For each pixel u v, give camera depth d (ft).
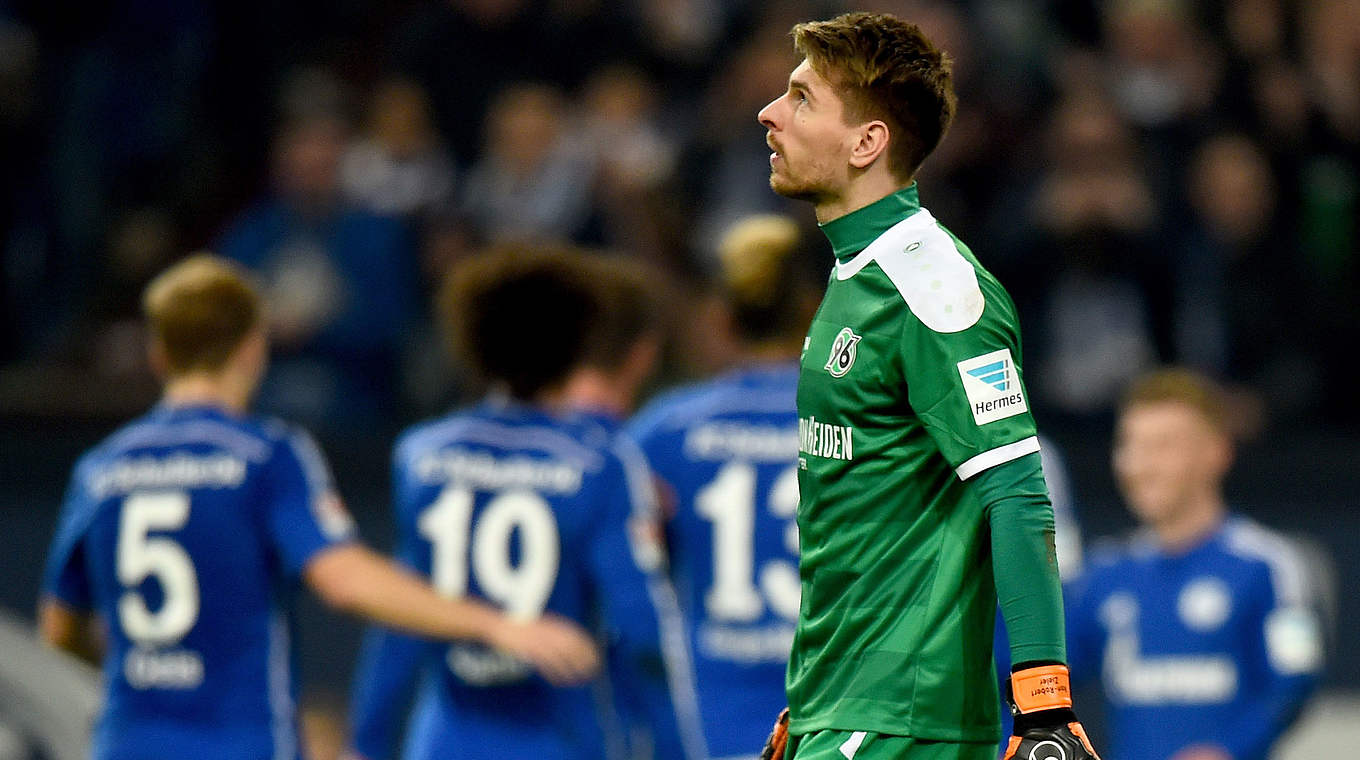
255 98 101.71
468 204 93.15
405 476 50.16
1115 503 85.46
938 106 29.32
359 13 106.11
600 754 48.16
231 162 99.19
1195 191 94.89
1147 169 95.09
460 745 47.50
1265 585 61.11
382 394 89.25
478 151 98.37
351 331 88.53
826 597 29.48
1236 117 98.94
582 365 51.88
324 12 104.58
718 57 103.65
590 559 48.14
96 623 49.26
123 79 99.86
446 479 49.11
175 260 94.53
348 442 82.48
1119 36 100.48
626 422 72.59
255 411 86.07
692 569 52.26
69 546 47.52
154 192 98.73
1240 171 95.14
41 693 45.75
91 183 97.45
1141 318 91.61
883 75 28.96
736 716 51.13
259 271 89.45
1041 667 26.96
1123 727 63.16
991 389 27.76
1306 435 89.40
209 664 45.44
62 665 46.62
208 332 47.26
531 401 49.96
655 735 48.44
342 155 92.27
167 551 45.75
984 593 28.73
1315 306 94.58
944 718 28.43
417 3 106.73
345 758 50.98
